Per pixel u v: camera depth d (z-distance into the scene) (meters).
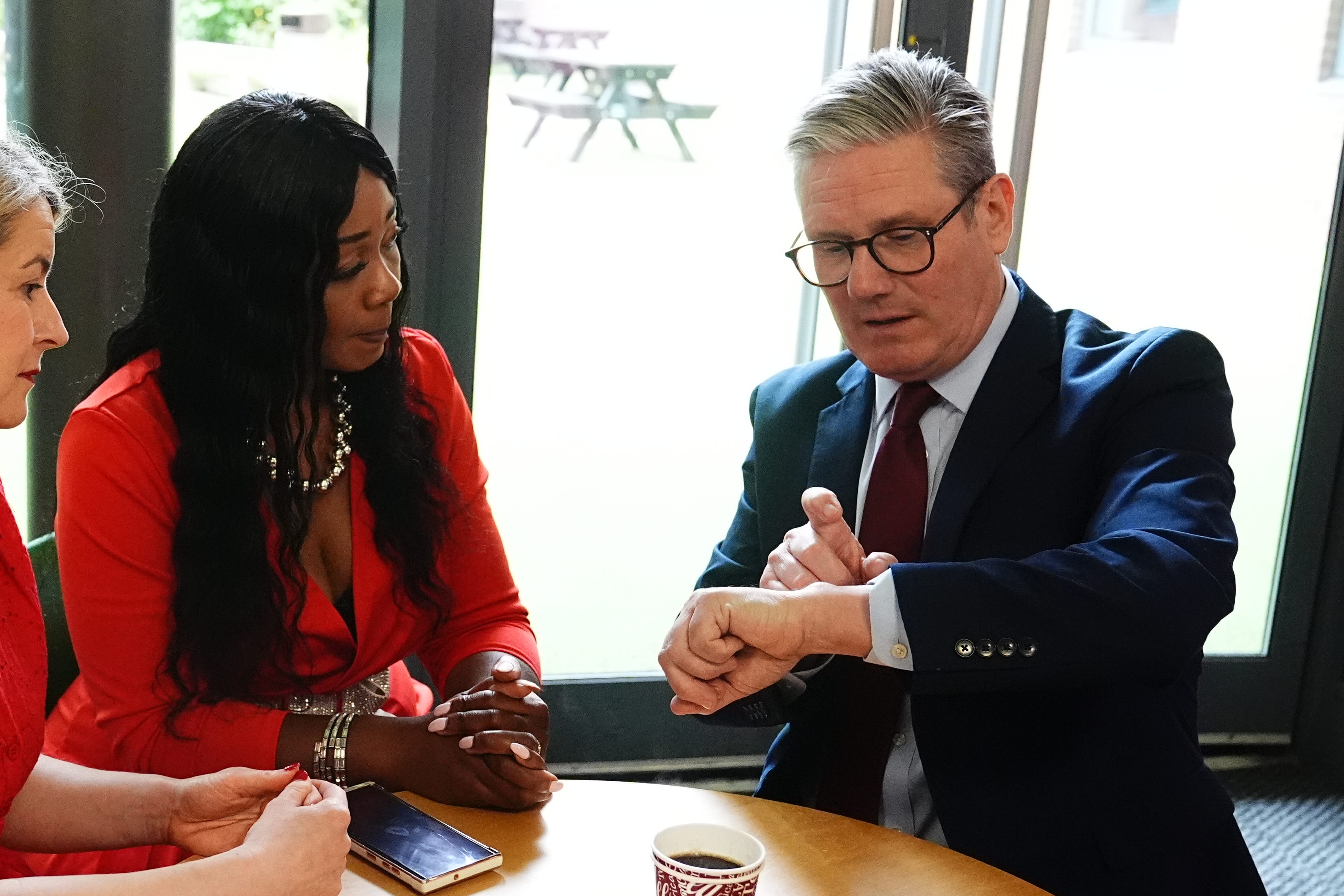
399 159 2.28
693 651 1.36
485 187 2.37
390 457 1.68
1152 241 2.82
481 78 2.31
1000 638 1.29
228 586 1.53
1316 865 2.56
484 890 1.20
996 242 1.55
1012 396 1.54
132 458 1.52
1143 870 1.43
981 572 1.32
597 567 2.94
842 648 1.34
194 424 1.54
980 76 2.62
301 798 1.23
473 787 1.38
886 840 1.33
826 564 1.44
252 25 2.24
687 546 3.01
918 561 1.56
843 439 1.67
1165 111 2.75
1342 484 2.88
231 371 1.53
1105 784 1.44
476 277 2.40
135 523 1.51
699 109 2.70
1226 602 1.33
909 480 1.58
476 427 2.79
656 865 1.10
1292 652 2.96
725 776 2.79
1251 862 1.48
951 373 1.58
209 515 1.53
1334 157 2.79
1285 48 2.75
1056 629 1.29
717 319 2.92
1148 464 1.45
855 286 1.49
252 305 1.51
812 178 1.50
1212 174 2.79
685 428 3.01
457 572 1.80
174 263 1.54
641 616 2.85
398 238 1.67
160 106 2.03
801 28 2.69
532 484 2.94
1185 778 1.44
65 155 1.98
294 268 1.50
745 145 2.77
